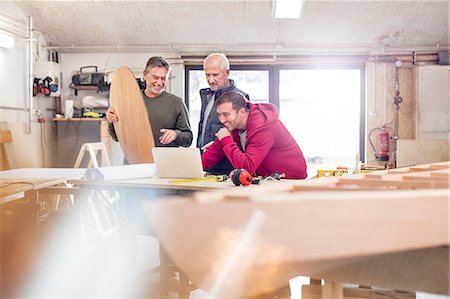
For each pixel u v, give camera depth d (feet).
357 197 1.89
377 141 19.39
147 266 9.71
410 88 19.29
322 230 1.84
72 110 18.65
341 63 19.61
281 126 7.45
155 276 8.91
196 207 1.84
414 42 18.75
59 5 16.67
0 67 15.81
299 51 19.34
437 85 18.35
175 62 19.44
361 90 19.83
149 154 8.94
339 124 20.24
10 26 16.17
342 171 10.60
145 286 7.81
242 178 6.28
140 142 9.05
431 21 16.93
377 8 16.33
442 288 2.33
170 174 7.35
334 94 20.12
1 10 15.78
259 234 1.81
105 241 10.28
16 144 16.29
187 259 1.87
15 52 16.71
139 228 7.50
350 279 2.49
